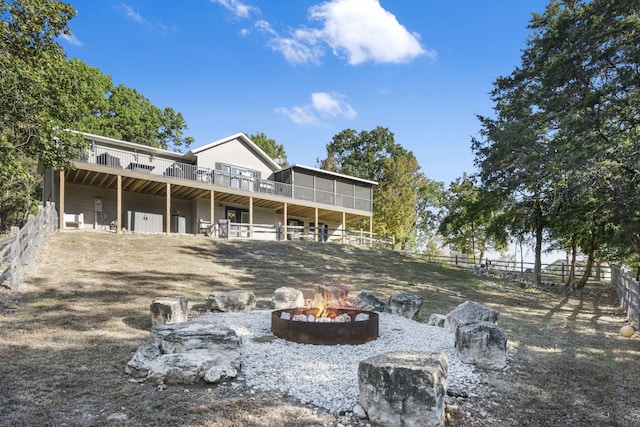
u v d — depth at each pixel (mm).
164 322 5902
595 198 13195
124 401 3479
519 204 16562
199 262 13461
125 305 7344
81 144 11680
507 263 25172
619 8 11500
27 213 29938
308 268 15234
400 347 5668
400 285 13203
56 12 10375
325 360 4910
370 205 28547
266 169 24969
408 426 3201
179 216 20797
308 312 6859
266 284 11281
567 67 12844
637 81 11000
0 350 4586
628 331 7566
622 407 3920
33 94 9453
